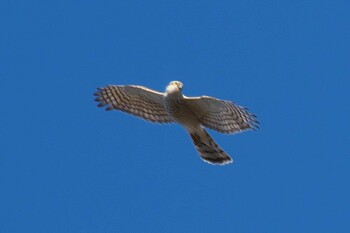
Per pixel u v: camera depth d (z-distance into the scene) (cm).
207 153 2203
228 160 2192
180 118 2169
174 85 2134
